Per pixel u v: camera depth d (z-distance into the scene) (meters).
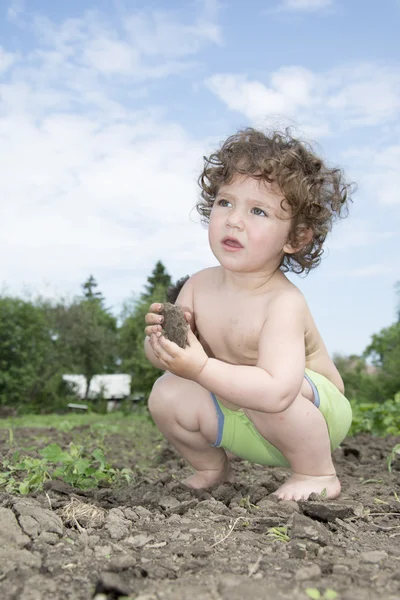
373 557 0.84
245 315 1.05
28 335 10.65
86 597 0.73
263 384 0.98
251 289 1.06
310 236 1.08
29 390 10.75
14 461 1.36
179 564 0.80
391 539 0.93
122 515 0.96
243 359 1.08
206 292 1.11
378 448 1.84
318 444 1.09
